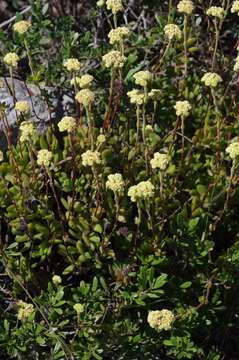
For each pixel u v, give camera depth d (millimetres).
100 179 1000
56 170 1022
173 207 1013
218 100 1166
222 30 1367
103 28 1344
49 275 1014
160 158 922
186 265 970
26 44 1057
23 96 1163
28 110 1015
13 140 1116
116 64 988
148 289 907
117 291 947
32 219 1002
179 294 951
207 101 1163
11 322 956
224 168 1053
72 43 1202
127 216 993
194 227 934
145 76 951
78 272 1006
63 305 970
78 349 905
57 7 1416
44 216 988
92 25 1368
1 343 896
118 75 1160
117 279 947
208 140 1081
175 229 949
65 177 1015
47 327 912
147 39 1239
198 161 1074
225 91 1146
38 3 1231
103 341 915
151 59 1264
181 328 917
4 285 981
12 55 981
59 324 896
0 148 1110
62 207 1058
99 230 970
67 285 997
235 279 964
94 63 1237
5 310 957
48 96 1133
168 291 957
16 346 900
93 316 921
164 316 821
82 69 1208
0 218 1034
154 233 949
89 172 1022
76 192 1029
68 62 988
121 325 925
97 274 989
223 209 986
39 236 988
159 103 1137
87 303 912
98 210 985
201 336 988
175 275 981
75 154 1015
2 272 1000
